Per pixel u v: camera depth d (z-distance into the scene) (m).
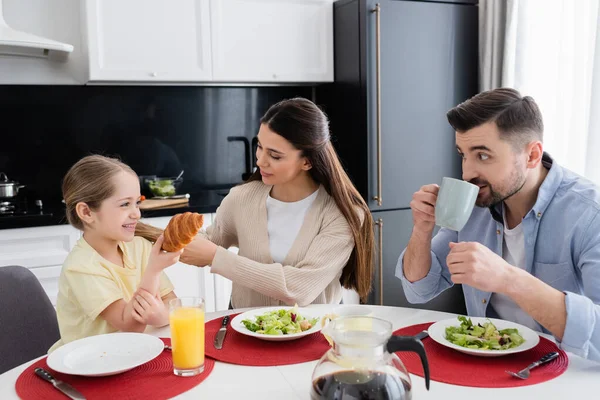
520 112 1.28
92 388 1.03
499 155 1.29
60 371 1.06
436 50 3.16
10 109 3.06
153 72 2.99
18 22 2.96
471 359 1.13
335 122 3.37
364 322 0.88
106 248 1.58
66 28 3.05
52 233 2.63
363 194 3.09
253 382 1.06
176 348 1.07
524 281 1.13
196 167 3.47
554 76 2.97
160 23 2.98
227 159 3.53
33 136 3.12
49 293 2.64
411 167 3.16
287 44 3.24
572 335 1.11
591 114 2.60
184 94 3.39
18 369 1.14
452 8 3.18
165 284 1.65
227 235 1.87
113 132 3.27
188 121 3.42
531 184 1.40
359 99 3.10
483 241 1.54
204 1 3.05
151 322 1.36
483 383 1.02
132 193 1.53
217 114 3.48
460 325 1.27
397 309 1.48
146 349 1.17
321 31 3.30
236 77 3.15
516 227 1.46
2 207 2.78
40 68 3.05
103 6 2.88
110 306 1.42
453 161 3.26
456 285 3.29
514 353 1.16
